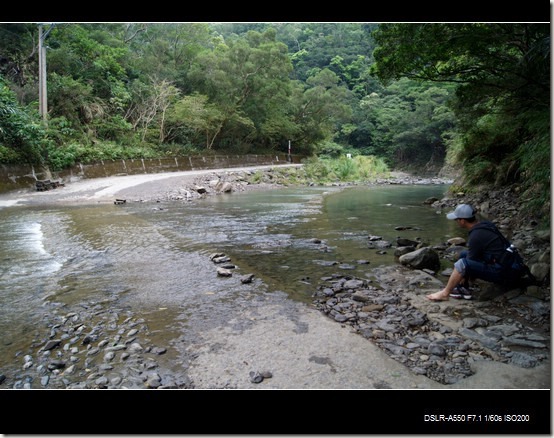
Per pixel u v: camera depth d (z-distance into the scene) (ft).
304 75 222.07
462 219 13.98
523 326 11.55
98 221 31.50
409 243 22.76
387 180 99.86
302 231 28.09
